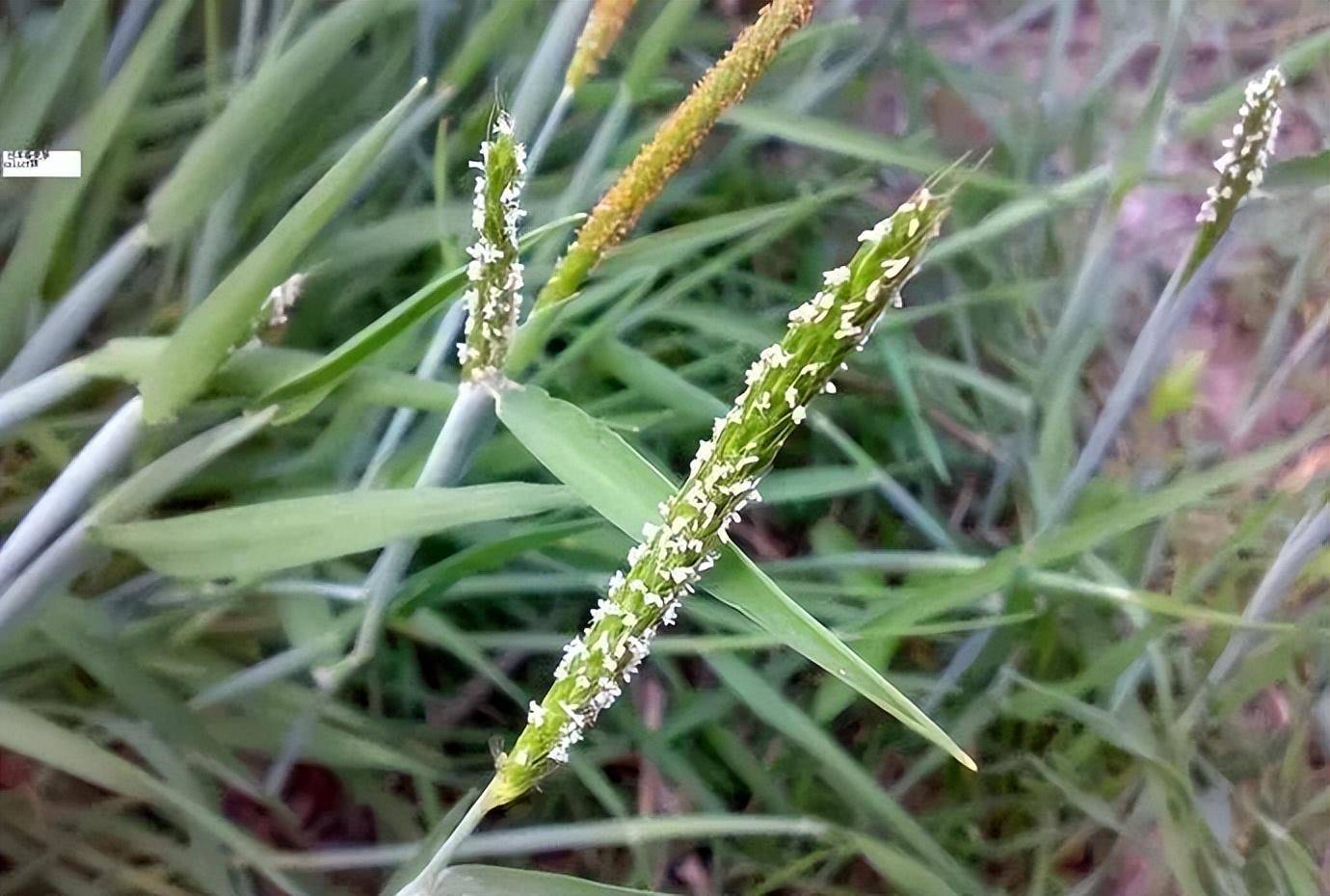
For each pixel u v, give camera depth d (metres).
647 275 0.17
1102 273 0.17
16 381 0.12
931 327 0.22
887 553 0.18
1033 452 0.19
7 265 0.13
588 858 0.17
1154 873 0.17
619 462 0.10
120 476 0.13
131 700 0.13
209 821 0.13
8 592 0.11
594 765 0.16
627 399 0.18
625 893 0.10
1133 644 0.16
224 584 0.15
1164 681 0.17
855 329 0.07
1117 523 0.15
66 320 0.12
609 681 0.09
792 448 0.20
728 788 0.17
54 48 0.13
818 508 0.20
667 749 0.16
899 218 0.07
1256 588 0.19
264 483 0.15
